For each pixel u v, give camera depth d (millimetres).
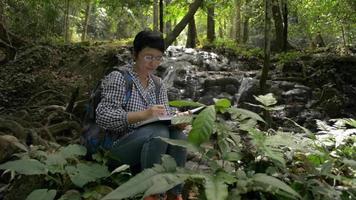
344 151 3430
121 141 2652
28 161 2523
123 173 2680
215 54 10789
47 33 13297
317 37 12953
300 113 7125
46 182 2748
